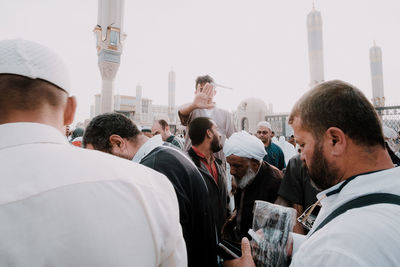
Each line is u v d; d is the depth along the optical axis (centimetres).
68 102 77
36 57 63
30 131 61
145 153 157
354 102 68
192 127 228
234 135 222
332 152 69
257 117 1167
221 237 204
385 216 55
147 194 67
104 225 55
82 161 63
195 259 136
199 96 233
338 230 57
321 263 55
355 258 50
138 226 61
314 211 144
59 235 51
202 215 141
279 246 101
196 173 150
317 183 76
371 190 62
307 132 74
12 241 48
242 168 206
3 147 58
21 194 51
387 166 67
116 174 64
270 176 214
